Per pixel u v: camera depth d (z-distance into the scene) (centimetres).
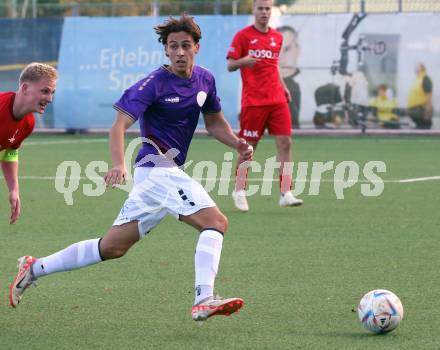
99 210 3228
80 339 1611
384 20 6072
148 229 1709
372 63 6103
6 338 1619
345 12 6262
